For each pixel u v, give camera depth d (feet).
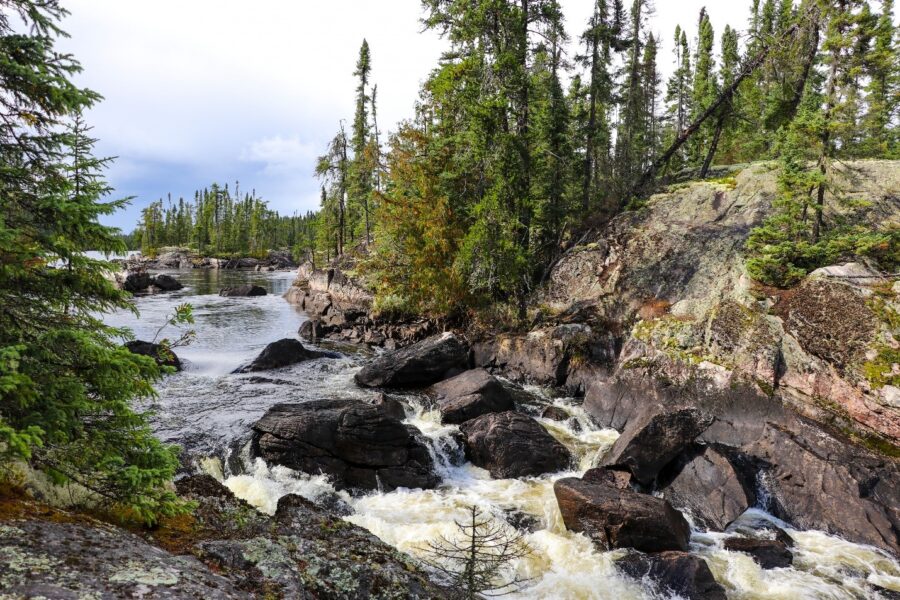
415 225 99.60
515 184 87.97
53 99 17.56
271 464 43.04
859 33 59.06
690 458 43.86
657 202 98.63
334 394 64.69
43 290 18.02
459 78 90.99
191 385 65.98
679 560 31.37
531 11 88.53
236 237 389.60
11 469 15.99
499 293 97.30
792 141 63.46
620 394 62.90
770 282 63.98
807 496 41.06
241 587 15.14
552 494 43.24
